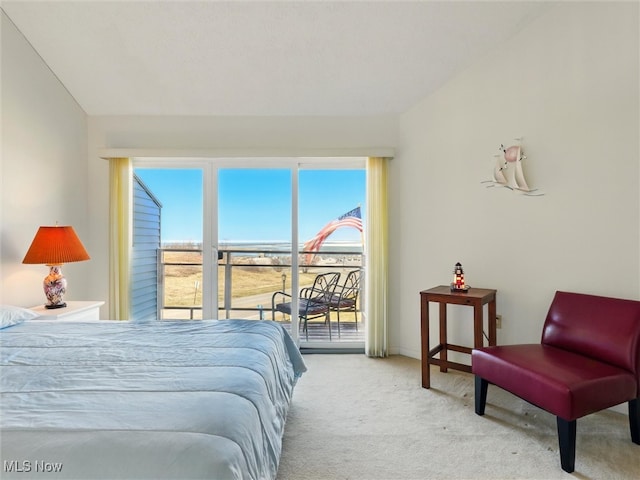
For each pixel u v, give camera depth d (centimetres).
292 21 241
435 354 281
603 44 212
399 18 238
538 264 245
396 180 330
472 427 197
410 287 323
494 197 267
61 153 296
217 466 84
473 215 279
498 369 192
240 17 239
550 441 183
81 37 257
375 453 173
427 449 177
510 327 260
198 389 116
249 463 96
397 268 331
